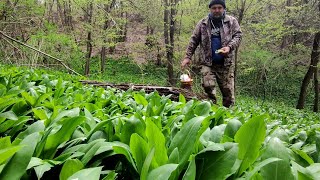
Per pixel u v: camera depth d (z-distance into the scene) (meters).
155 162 1.08
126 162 1.26
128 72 28.22
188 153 1.14
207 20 6.05
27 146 1.02
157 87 5.56
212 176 1.10
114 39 24.14
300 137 2.09
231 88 6.12
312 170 1.16
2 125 1.61
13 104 2.11
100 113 2.12
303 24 16.44
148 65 28.84
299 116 8.51
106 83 5.82
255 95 23.03
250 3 17.03
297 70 21.52
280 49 20.11
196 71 14.81
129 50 25.38
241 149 1.25
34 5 12.15
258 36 19.16
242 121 2.23
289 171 1.05
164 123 2.14
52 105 2.28
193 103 2.69
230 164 1.09
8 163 0.99
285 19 16.70
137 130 1.44
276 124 2.57
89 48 19.86
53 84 4.02
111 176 1.02
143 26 28.70
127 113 2.47
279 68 20.09
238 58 19.59
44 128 1.43
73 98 3.07
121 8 21.45
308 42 20.05
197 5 19.39
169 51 21.44
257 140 1.24
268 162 1.01
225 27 5.97
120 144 1.26
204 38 6.04
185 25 20.50
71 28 18.41
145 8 21.88
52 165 1.10
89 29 18.64
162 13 22.67
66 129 1.29
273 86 24.47
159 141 1.16
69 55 14.13
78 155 1.20
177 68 21.00
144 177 0.98
